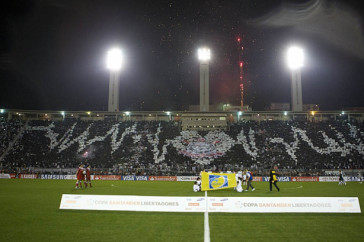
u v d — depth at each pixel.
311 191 24.61
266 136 58.38
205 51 68.56
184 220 11.57
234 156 51.84
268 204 12.30
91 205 12.92
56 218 11.91
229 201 12.29
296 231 9.84
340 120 64.12
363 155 51.38
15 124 62.50
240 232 9.67
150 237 9.05
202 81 68.25
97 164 50.09
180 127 63.75
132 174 46.38
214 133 60.28
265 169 46.41
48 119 69.50
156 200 12.46
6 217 12.16
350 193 22.84
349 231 9.87
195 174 45.66
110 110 69.00
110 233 9.53
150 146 55.81
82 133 60.53
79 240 8.70
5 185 30.20
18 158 51.69
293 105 68.38
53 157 52.16
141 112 66.81
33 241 8.55
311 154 51.84
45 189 25.58
